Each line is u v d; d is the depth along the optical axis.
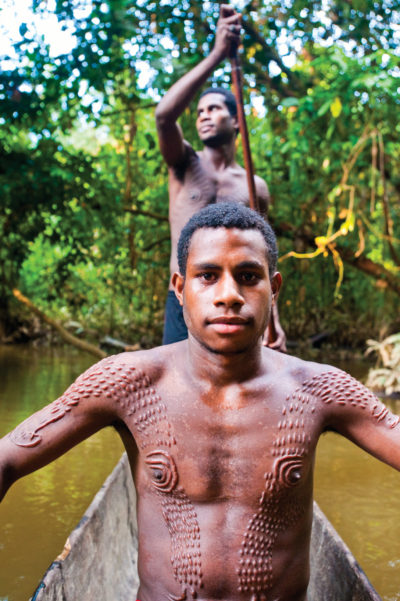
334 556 2.04
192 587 1.31
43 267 11.14
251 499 1.31
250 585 1.31
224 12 3.00
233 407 1.33
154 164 9.29
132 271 9.55
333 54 6.18
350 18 7.27
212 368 1.32
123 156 9.05
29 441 1.34
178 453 1.32
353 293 10.20
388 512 3.56
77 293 10.89
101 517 2.26
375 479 4.24
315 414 1.35
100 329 11.23
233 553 1.30
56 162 7.35
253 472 1.31
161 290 10.34
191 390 1.35
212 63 2.96
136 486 1.40
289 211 8.14
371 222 8.45
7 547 2.88
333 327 11.14
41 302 11.66
